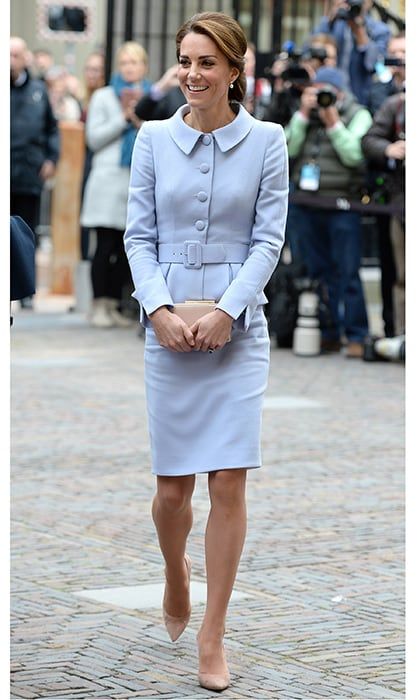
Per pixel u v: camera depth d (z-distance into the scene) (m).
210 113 7.78
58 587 9.28
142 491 12.30
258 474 12.98
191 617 8.73
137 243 7.91
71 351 21.38
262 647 8.12
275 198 7.82
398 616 8.80
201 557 10.13
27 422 15.45
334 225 20.47
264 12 27.14
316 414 16.17
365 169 20.05
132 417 15.91
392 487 12.56
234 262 7.83
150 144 7.90
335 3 21.42
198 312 7.63
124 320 24.77
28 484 12.48
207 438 7.75
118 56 23.91
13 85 25.72
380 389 18.12
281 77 20.30
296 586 9.41
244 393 7.73
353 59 21.41
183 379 7.78
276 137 7.86
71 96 33.50
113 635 8.31
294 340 21.36
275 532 10.86
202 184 7.78
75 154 29.52
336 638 8.32
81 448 14.12
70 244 29.88
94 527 10.98
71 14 42.50
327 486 12.55
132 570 9.77
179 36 7.79
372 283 26.73
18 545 10.39
